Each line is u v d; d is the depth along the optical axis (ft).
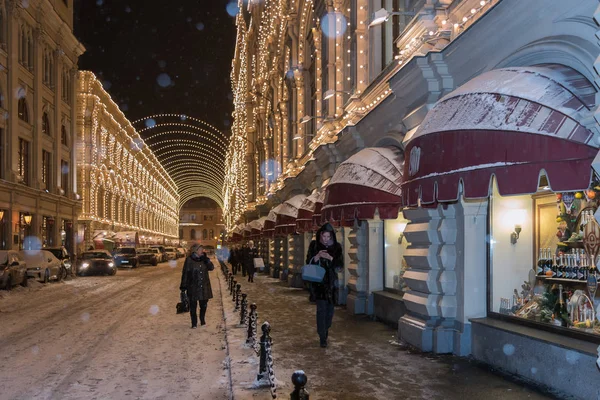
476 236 30.19
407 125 36.68
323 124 65.36
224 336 38.50
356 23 54.75
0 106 103.81
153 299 66.64
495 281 29.84
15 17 107.96
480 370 26.94
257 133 145.38
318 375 26.21
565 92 19.71
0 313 52.75
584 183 17.66
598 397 20.31
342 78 63.31
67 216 142.41
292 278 82.89
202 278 42.86
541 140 18.70
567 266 25.39
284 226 76.43
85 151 183.83
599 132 16.88
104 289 83.10
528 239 28.43
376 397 22.53
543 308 26.27
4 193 103.09
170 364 29.71
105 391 24.39
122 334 39.63
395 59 40.06
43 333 40.24
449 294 31.35
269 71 118.52
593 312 23.07
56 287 87.81
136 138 269.44
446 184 21.94
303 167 80.79
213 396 23.57
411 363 28.68
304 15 84.38
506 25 25.22
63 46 139.03
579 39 20.68
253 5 139.54
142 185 307.78
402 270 43.88
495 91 21.22
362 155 39.34
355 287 49.37
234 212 229.66
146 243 295.69
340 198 37.93
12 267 76.02
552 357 22.93
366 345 33.96
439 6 32.78
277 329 40.45
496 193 29.94
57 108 135.03
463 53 29.27
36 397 23.53
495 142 20.11
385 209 35.76
